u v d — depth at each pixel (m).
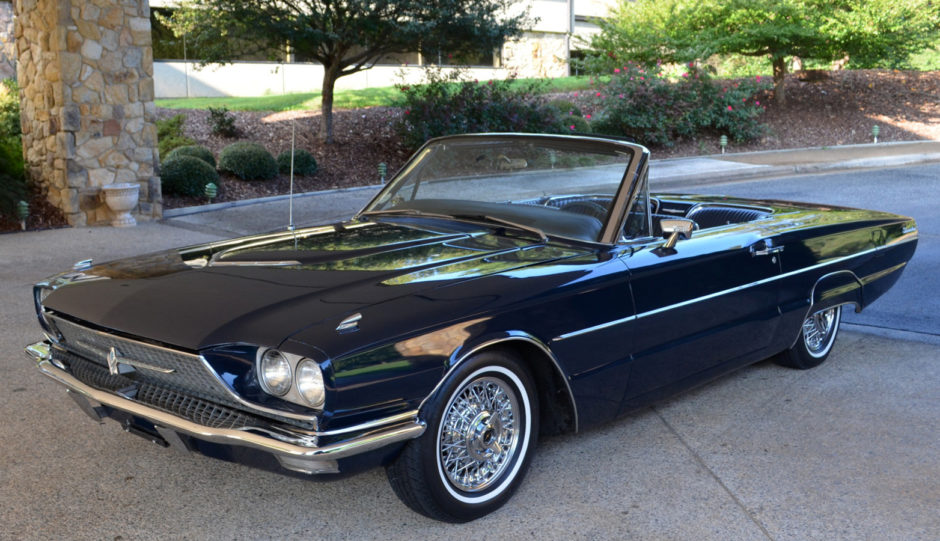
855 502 3.37
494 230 3.91
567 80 24.16
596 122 18.25
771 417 4.30
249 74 22.94
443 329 2.93
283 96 21.02
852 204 11.25
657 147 18.02
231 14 13.08
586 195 3.89
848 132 19.66
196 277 3.29
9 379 4.72
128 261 3.69
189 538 3.03
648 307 3.68
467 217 4.08
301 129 16.16
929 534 3.12
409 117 15.39
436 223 4.08
